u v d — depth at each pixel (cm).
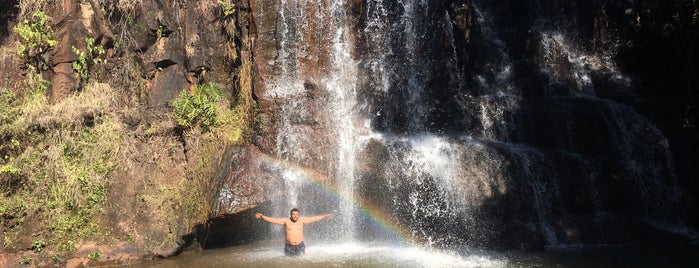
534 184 1308
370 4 1625
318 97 1445
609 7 1769
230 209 1145
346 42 1565
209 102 1348
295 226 1120
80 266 1050
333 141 1359
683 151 1414
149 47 1366
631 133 1451
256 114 1363
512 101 1527
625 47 1722
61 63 1262
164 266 1050
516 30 1753
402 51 1627
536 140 1459
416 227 1236
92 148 1210
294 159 1310
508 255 1114
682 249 1146
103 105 1272
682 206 1373
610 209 1325
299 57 1465
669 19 1617
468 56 1691
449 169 1293
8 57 1223
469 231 1223
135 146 1251
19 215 1091
